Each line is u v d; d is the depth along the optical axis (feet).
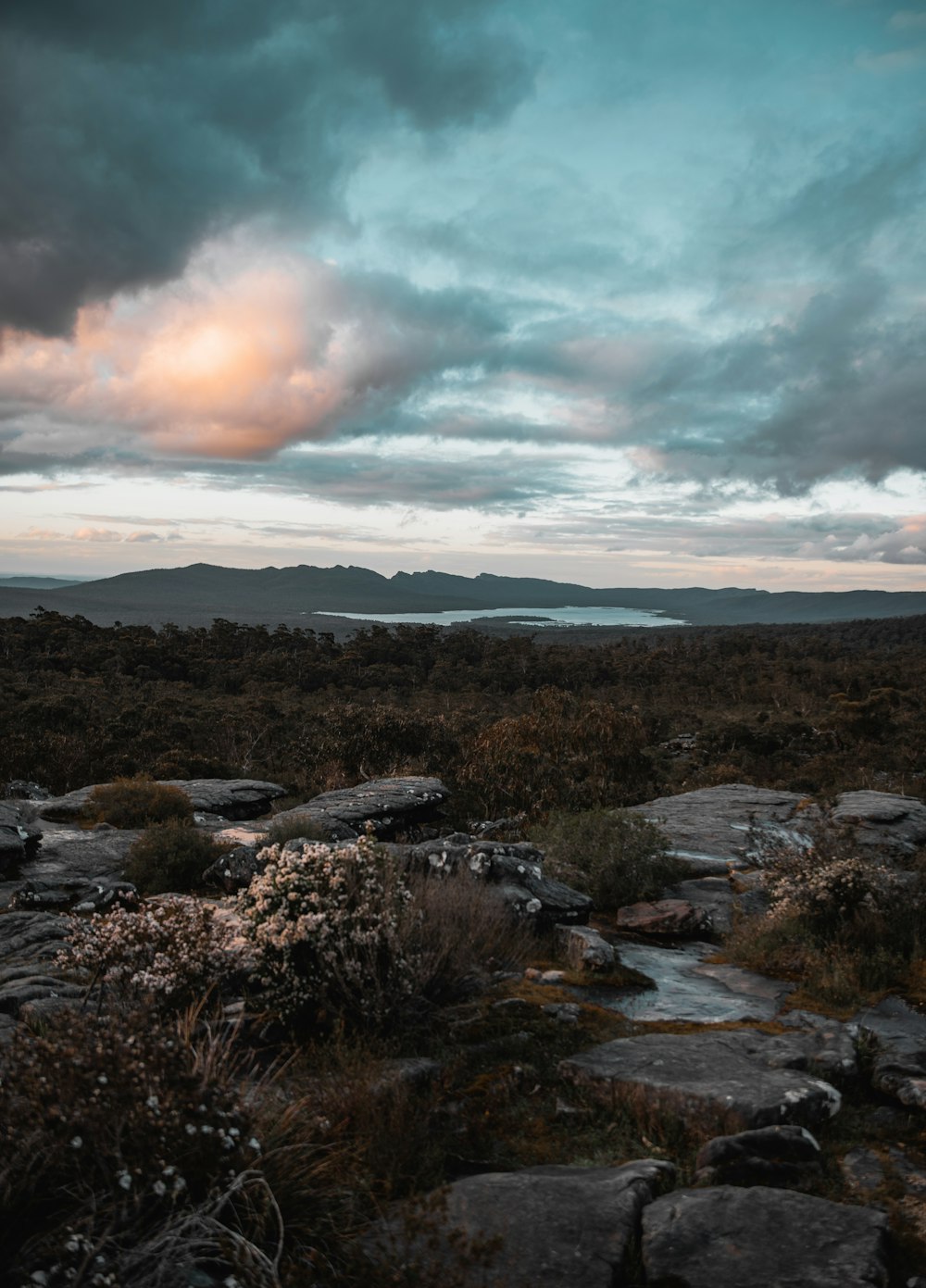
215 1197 10.07
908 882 27.84
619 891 32.48
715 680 378.73
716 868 37.42
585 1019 19.24
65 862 38.91
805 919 26.08
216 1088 11.23
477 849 28.53
